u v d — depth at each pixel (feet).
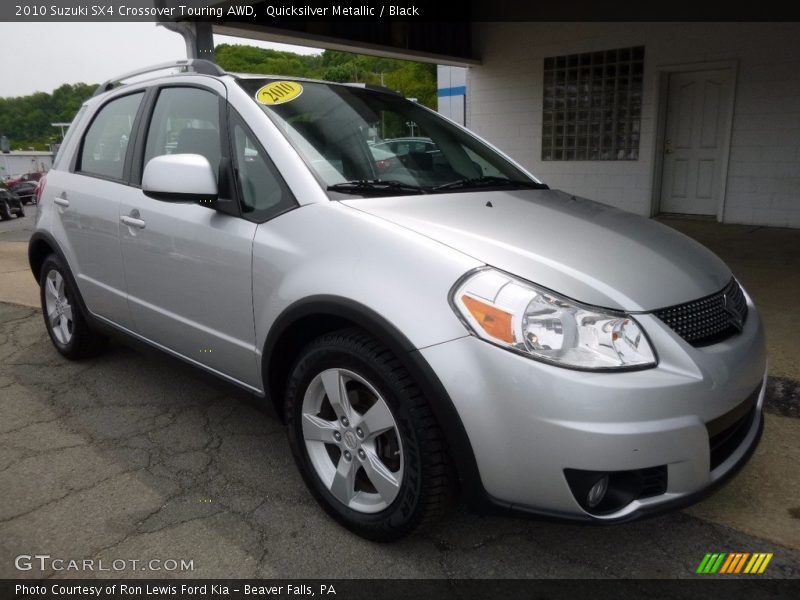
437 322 6.22
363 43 27.78
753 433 7.27
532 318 5.98
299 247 7.47
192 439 9.93
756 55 25.95
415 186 8.82
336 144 8.73
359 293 6.68
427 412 6.42
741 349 6.88
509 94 33.53
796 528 7.53
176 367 10.01
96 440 9.91
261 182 8.25
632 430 5.75
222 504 8.16
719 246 23.08
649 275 6.86
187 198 8.24
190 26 21.62
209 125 9.18
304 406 7.61
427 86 184.44
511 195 9.19
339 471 7.42
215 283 8.52
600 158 31.27
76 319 12.39
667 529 7.57
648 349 6.12
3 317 16.78
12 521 7.82
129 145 10.67
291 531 7.59
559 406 5.78
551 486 5.99
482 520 7.78
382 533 7.07
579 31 30.35
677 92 28.94
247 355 8.34
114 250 10.46
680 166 29.68
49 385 12.05
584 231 7.79
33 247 13.11
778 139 26.17
